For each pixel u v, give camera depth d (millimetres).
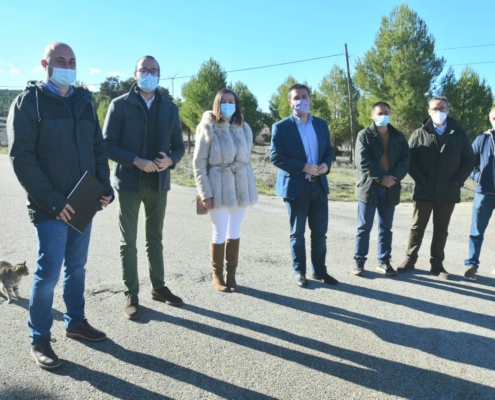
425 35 26797
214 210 4168
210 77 34469
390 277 4898
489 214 4848
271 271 4977
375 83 27969
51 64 2787
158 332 3355
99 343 3148
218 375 2801
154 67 3580
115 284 4328
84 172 2963
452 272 5164
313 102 34625
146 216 3859
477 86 29672
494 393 2725
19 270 3754
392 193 4805
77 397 2510
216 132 4105
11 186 11398
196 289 4309
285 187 4500
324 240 4645
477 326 3684
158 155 3693
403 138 4805
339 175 19328
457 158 4746
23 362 2842
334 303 4074
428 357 3139
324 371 2902
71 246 3080
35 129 2727
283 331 3461
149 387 2639
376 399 2617
